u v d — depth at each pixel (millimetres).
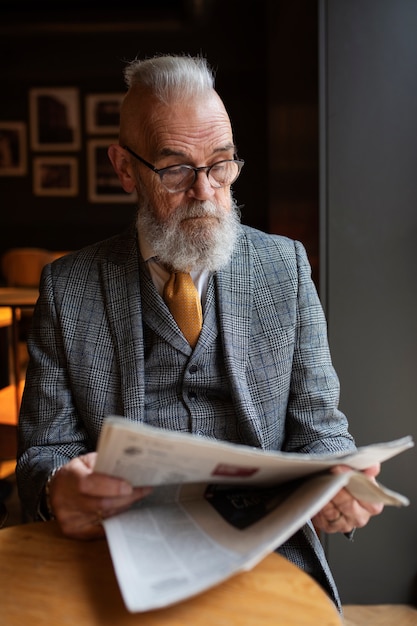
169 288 1140
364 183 1826
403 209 1831
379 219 1835
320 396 1161
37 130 7059
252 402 1142
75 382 1134
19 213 7191
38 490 1002
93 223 7168
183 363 1132
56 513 886
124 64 6777
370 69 1791
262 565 829
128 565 721
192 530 787
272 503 799
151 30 6641
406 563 1941
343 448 1106
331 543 1930
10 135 7078
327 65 1796
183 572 695
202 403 1146
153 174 1093
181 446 699
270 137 3621
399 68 1787
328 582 1076
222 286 1147
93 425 1125
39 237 7203
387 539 1931
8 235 7219
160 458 741
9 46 6824
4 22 6566
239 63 6652
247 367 1141
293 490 803
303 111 2115
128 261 1166
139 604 646
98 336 1134
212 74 1119
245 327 1143
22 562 840
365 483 781
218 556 711
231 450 707
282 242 1246
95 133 7035
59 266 1207
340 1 1775
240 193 6941
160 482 818
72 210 7164
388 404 1889
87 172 7098
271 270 1189
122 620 714
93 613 727
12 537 909
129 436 687
